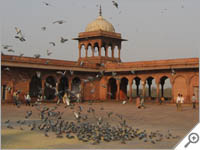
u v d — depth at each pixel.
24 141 7.78
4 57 23.33
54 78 27.56
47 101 26.47
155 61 27.67
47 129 9.52
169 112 17.11
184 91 26.27
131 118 13.92
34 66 25.23
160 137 8.77
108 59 31.95
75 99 28.47
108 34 32.00
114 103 27.44
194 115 15.34
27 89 25.53
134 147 7.29
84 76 29.89
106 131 8.84
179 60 26.22
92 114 15.44
